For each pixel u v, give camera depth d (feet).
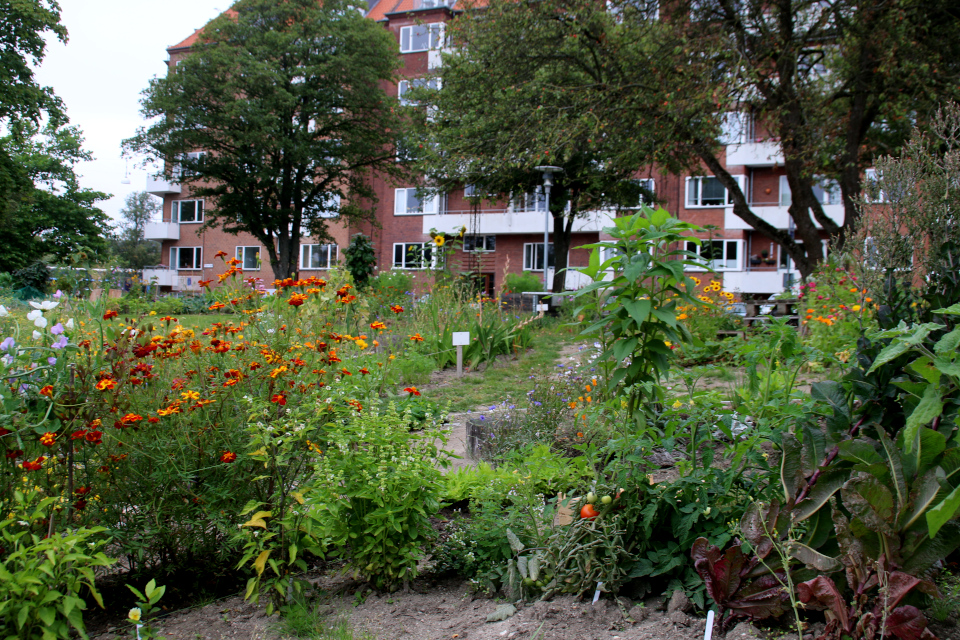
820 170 47.78
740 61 42.91
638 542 8.73
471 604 9.17
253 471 9.99
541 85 50.21
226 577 10.61
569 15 50.39
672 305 8.89
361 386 14.42
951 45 43.83
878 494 6.84
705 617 7.89
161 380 11.27
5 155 87.10
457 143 58.65
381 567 9.50
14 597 7.35
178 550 10.27
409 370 28.37
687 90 44.37
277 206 102.83
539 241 110.42
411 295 45.98
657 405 11.47
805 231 46.50
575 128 46.83
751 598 7.58
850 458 7.45
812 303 31.65
